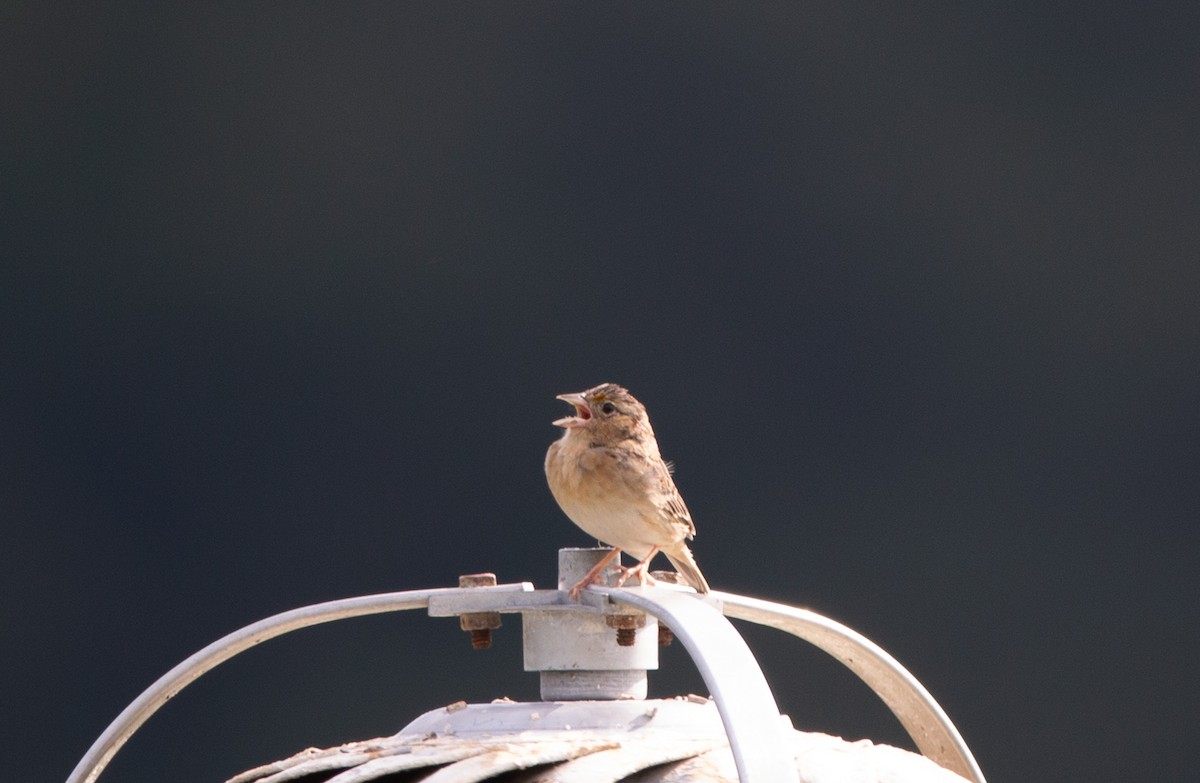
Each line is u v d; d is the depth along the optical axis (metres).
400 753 4.68
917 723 6.00
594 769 4.46
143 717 5.52
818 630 5.65
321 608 5.38
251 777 5.09
